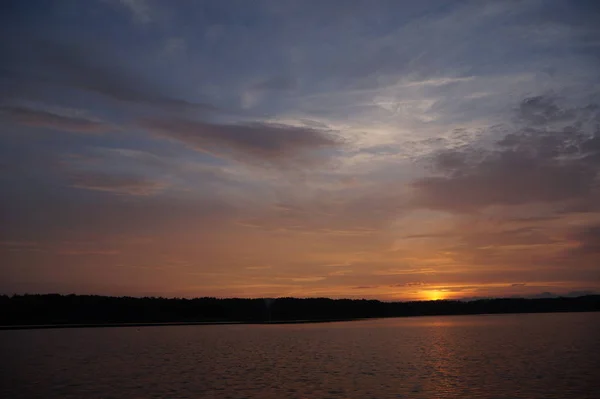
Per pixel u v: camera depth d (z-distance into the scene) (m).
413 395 33.09
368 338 90.00
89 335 98.12
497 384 37.22
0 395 33.88
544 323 146.00
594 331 102.56
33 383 38.47
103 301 180.38
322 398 32.06
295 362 51.81
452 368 46.25
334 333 106.62
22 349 67.50
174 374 42.84
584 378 39.88
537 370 44.56
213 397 32.41
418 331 112.69
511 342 76.94
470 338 87.50
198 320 186.88
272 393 33.75
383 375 41.88
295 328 131.00
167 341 82.38
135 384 37.62
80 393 34.22
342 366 48.19
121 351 64.56
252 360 53.84
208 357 57.03
